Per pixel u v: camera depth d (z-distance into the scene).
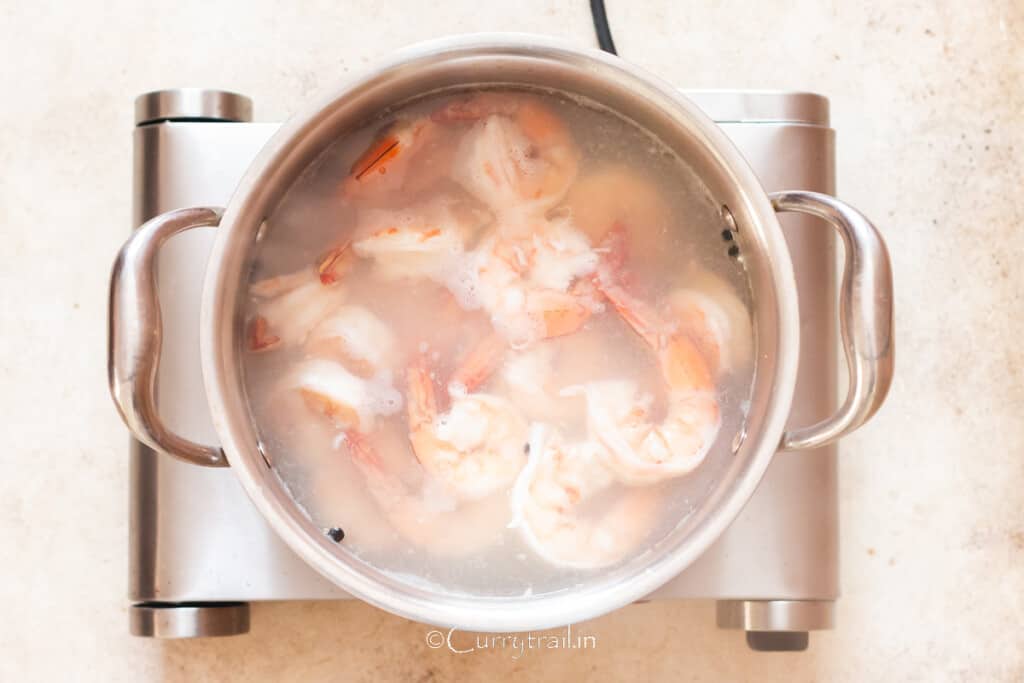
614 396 0.81
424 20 0.95
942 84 0.97
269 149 0.76
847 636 0.95
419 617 0.75
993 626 0.95
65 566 0.94
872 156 0.96
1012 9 0.96
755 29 0.96
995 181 0.97
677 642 0.94
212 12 0.95
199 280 0.85
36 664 0.93
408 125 0.82
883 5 0.96
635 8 0.96
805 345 0.86
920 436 0.96
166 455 0.80
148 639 0.93
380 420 0.80
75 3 0.95
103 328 0.94
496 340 0.81
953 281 0.96
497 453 0.80
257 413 0.80
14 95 0.95
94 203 0.95
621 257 0.82
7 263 0.95
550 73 0.80
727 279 0.81
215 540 0.85
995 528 0.96
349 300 0.81
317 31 0.95
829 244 0.87
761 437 0.76
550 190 0.82
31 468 0.94
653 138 0.82
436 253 0.81
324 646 0.93
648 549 0.79
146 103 0.87
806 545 0.86
